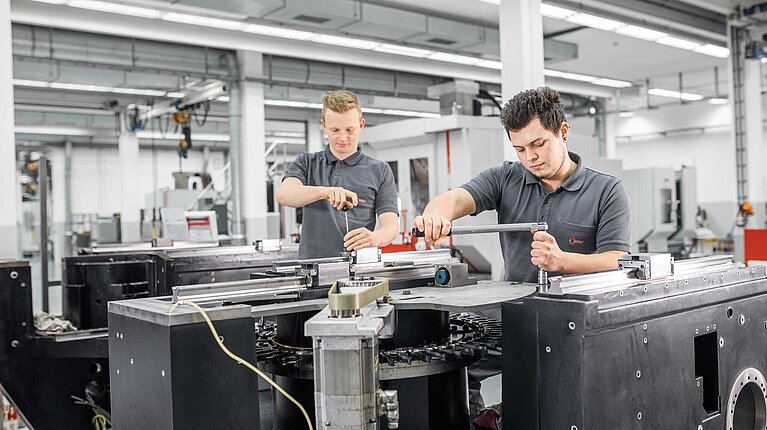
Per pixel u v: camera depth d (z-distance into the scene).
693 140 10.38
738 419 1.27
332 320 0.80
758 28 6.10
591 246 1.44
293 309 1.07
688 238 7.78
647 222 6.81
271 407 1.43
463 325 1.35
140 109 8.84
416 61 6.69
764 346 1.28
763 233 4.40
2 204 3.77
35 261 11.49
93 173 12.69
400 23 5.08
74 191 12.49
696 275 1.17
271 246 2.64
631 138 11.12
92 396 2.00
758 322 1.26
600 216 1.42
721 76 8.77
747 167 6.28
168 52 5.84
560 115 1.30
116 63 5.57
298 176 1.85
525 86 4.16
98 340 1.87
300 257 1.88
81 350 1.87
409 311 1.15
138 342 0.95
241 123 6.44
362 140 4.83
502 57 4.27
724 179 10.01
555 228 1.45
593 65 8.14
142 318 0.94
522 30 4.16
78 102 8.85
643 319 0.99
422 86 7.47
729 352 1.17
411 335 1.15
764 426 1.28
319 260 1.37
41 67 6.02
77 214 12.03
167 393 0.87
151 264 2.38
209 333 0.90
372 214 1.89
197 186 8.02
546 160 1.32
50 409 1.93
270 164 13.01
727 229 9.97
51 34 5.25
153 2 4.30
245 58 6.34
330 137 1.81
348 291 0.88
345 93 1.79
